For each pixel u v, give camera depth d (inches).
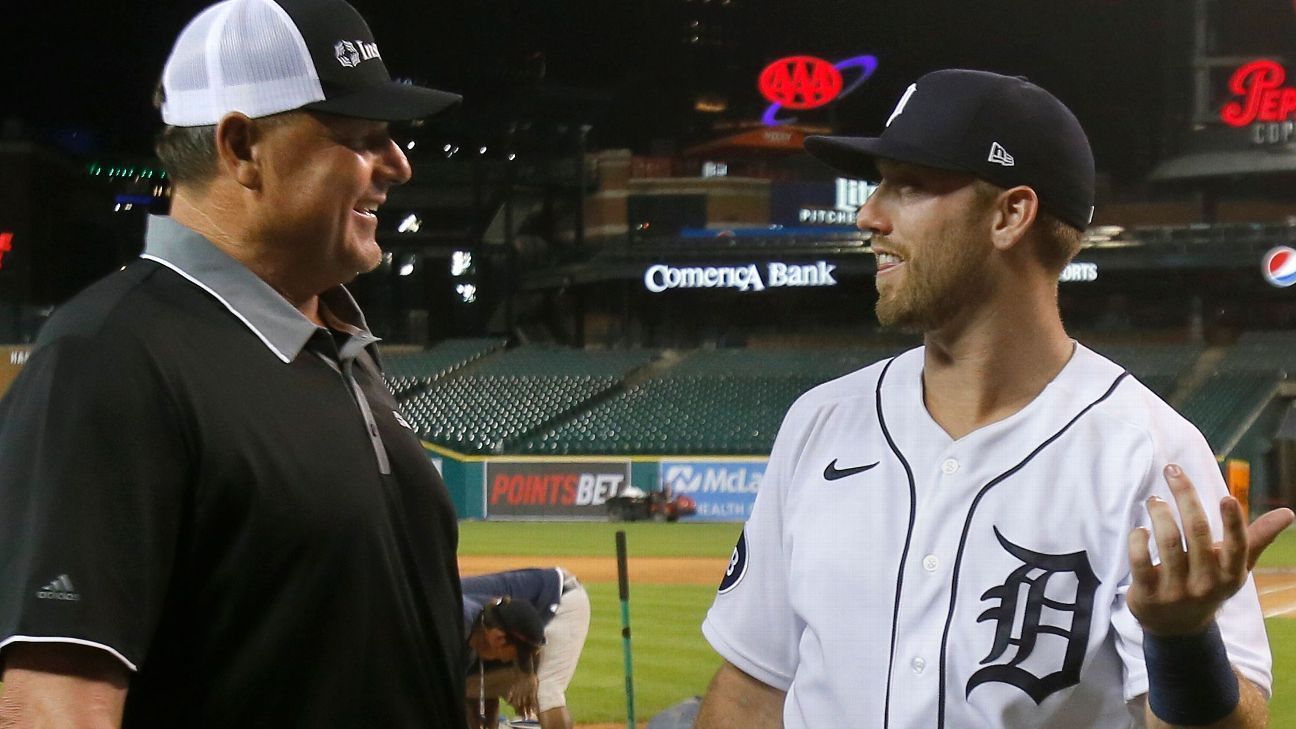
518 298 1616.6
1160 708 74.8
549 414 1305.4
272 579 77.5
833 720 84.2
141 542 72.4
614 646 427.5
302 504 78.5
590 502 1183.6
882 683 82.4
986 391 86.6
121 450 72.6
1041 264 87.1
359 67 86.0
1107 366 88.1
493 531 1025.5
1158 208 1455.5
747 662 94.8
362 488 82.4
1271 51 1355.8
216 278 81.9
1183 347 1326.3
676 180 1494.8
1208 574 69.0
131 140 1573.6
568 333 1589.6
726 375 1373.0
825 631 85.2
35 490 71.4
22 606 69.4
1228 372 1269.7
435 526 91.0
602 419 1293.1
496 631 220.1
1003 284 85.7
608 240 1493.6
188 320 79.4
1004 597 80.0
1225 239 1296.8
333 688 79.2
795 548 89.7
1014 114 83.8
